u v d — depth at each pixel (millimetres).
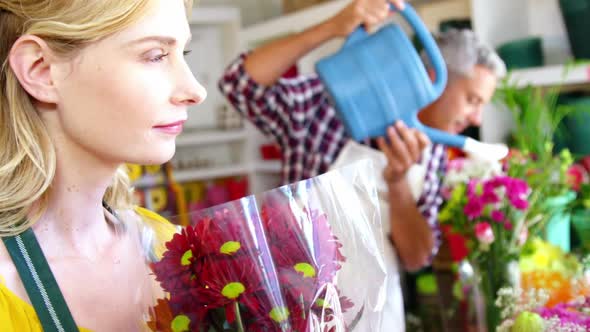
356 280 912
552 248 1663
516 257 1542
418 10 2654
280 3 4039
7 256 936
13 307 910
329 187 934
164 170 3418
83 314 978
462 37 1944
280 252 852
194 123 4191
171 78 912
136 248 975
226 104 4164
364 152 2080
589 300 1159
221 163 4266
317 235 876
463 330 1649
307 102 2176
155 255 913
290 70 3340
